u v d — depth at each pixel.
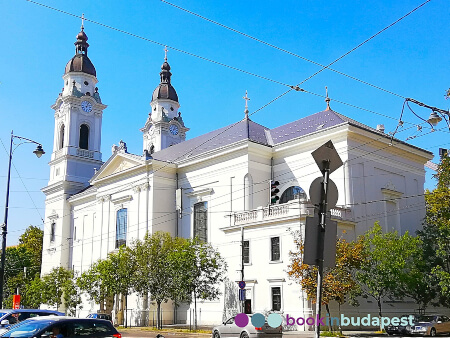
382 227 39.56
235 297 37.28
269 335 21.44
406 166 43.69
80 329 12.54
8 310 20.42
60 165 67.88
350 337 26.97
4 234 31.25
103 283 45.09
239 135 46.25
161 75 78.94
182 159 50.09
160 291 38.81
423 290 35.41
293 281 33.09
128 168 51.03
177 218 48.44
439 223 34.81
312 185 8.80
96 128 69.50
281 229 34.91
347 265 30.42
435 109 19.02
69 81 69.19
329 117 43.03
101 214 55.34
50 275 56.09
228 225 42.28
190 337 28.88
